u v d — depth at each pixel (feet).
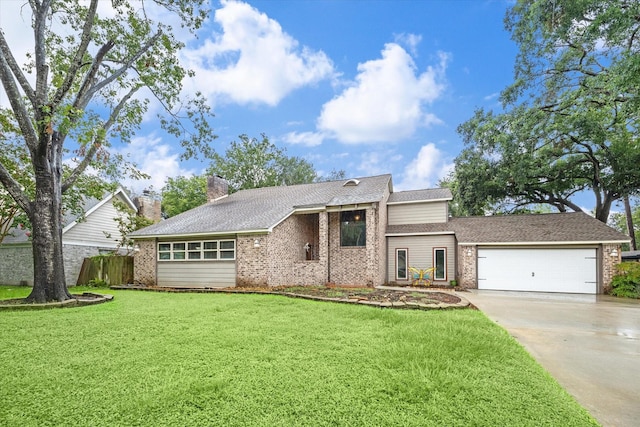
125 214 65.72
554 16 49.88
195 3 38.55
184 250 48.73
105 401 9.90
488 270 46.80
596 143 55.62
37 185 30.60
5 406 9.63
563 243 43.21
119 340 16.38
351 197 49.11
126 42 37.83
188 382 11.16
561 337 18.44
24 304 27.07
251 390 10.59
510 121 59.36
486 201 75.36
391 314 22.76
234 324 19.92
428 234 51.80
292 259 48.65
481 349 14.89
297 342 15.93
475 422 8.86
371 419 8.96
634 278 37.45
